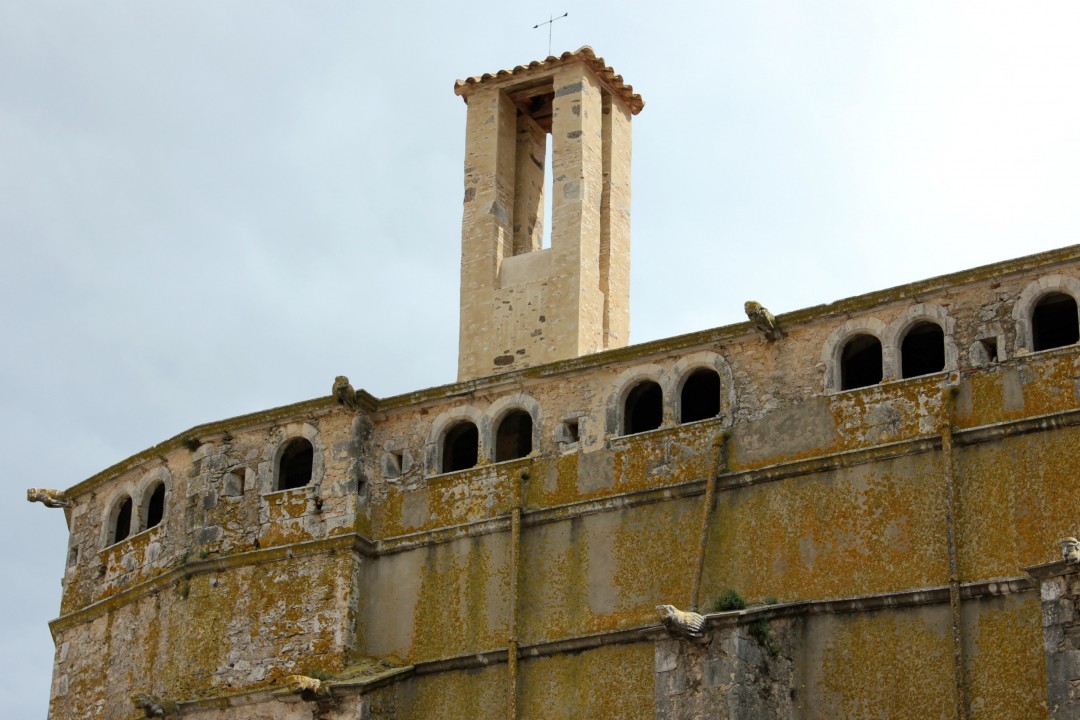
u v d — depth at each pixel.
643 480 53.38
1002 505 48.41
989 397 49.53
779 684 48.62
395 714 54.19
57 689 61.72
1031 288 49.97
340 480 57.34
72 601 62.66
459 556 55.41
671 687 48.19
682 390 54.34
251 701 55.34
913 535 49.28
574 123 62.66
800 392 52.06
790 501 51.16
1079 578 44.00
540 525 54.47
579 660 52.50
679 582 51.94
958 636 47.50
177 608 58.09
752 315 52.03
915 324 51.28
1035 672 46.56
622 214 63.59
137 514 61.53
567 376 55.59
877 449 50.34
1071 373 48.75
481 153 63.88
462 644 54.41
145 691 58.31
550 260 61.44
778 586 50.53
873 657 48.69
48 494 64.25
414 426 57.72
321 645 55.56
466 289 62.12
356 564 56.34
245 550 57.72
